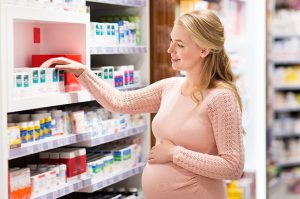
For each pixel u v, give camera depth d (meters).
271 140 8.64
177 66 3.29
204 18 3.19
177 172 3.22
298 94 9.40
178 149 3.18
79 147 3.90
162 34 4.55
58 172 3.57
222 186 3.33
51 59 3.45
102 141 3.97
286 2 9.23
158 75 4.55
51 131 3.51
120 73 4.26
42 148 3.33
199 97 3.22
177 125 3.24
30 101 3.20
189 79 3.32
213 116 3.16
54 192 3.45
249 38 5.91
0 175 3.02
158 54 4.55
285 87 9.16
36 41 3.75
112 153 4.23
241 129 3.18
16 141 3.13
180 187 3.21
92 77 3.53
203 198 3.22
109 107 3.56
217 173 3.11
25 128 3.25
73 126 3.70
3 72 3.00
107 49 4.02
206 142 3.21
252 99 5.87
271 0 8.98
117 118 4.23
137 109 3.61
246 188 5.71
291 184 9.21
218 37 3.20
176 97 3.34
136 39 4.49
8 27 3.03
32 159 3.91
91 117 3.90
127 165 4.34
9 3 3.10
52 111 3.56
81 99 3.68
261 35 5.73
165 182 3.24
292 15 9.20
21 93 3.18
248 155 5.93
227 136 3.13
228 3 6.08
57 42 3.79
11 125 3.14
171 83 3.52
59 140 3.50
